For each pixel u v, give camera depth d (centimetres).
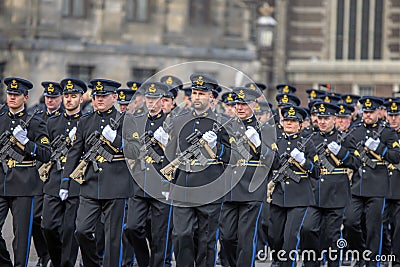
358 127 5209
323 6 16350
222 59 13988
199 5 13912
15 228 4409
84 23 13300
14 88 4400
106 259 4344
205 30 13950
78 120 4822
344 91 15950
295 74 15875
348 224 5091
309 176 4684
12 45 12975
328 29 16338
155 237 4603
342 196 4828
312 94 6275
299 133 4712
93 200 4372
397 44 16300
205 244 4312
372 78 15850
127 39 13538
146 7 13650
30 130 4431
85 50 13275
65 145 4772
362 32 16325
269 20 13625
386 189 5072
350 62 15825
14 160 4397
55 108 5006
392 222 5244
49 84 4981
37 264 4997
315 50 16312
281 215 4722
